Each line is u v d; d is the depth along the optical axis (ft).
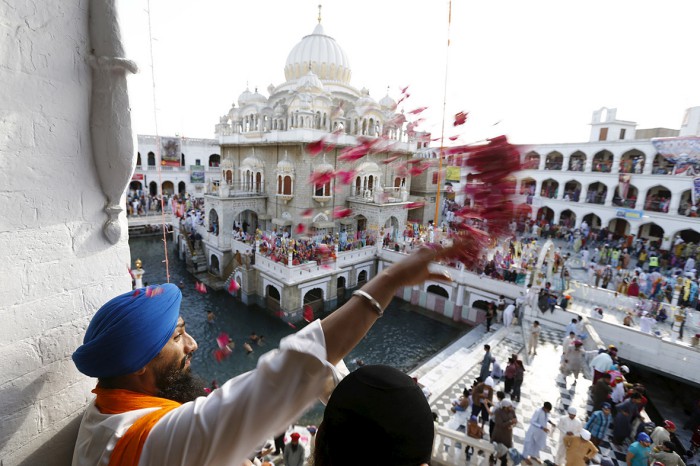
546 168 122.01
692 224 92.94
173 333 5.20
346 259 84.64
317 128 97.66
